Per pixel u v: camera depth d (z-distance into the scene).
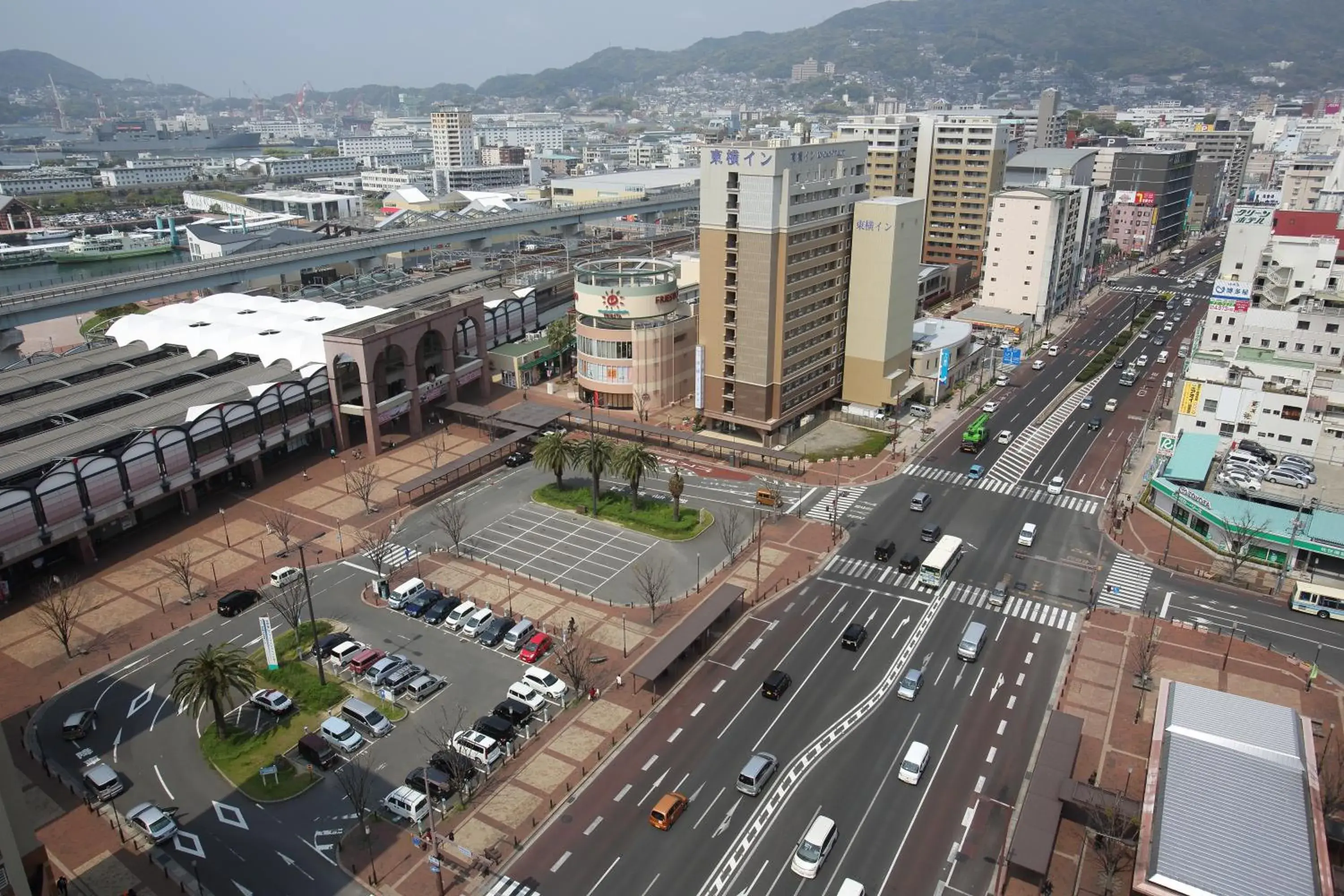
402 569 111.75
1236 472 124.94
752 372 144.50
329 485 135.25
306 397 140.12
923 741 81.12
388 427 158.50
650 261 173.38
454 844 69.94
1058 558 114.50
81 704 87.25
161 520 124.38
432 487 135.12
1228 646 95.75
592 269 170.88
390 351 155.75
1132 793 74.50
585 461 124.94
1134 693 87.94
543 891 65.50
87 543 112.00
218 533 121.12
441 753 77.56
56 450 115.50
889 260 152.38
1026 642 96.38
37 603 103.81
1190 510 119.75
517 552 115.81
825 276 149.50
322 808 74.06
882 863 67.81
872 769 77.62
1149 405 172.88
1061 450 151.25
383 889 66.06
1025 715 84.69
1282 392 135.12
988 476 140.25
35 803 74.69
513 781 76.69
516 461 142.50
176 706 87.12
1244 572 111.75
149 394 142.25
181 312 179.75
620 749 80.31
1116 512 126.25
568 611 102.25
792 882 66.12
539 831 71.19
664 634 97.44
